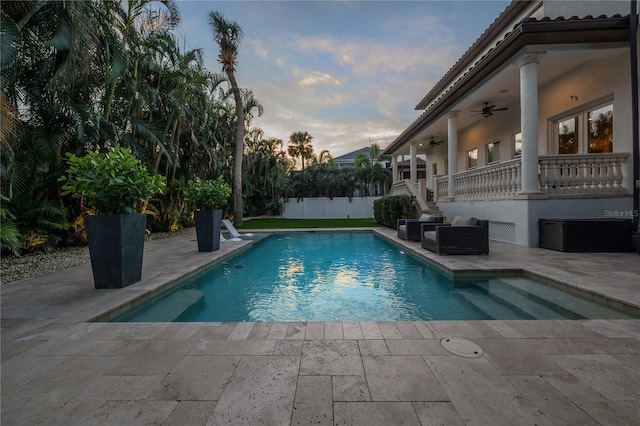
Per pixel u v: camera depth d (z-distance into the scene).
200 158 16.88
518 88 9.24
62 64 7.37
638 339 2.61
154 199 12.81
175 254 7.59
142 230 4.87
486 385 1.96
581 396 1.83
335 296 4.61
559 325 2.94
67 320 3.23
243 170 23.66
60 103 8.30
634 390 1.89
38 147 7.75
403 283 5.20
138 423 1.65
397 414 1.70
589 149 8.08
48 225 7.93
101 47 8.52
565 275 4.59
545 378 2.03
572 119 8.56
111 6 9.30
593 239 6.52
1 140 5.96
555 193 7.32
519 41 6.86
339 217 24.83
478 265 5.47
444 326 2.97
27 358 2.41
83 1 7.31
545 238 7.08
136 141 10.91
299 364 2.27
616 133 7.26
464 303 4.10
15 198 7.70
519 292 4.47
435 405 1.77
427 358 2.34
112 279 4.43
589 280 4.29
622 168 7.11
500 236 8.45
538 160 7.31
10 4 6.58
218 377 2.10
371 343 2.62
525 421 1.62
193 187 8.27
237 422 1.65
